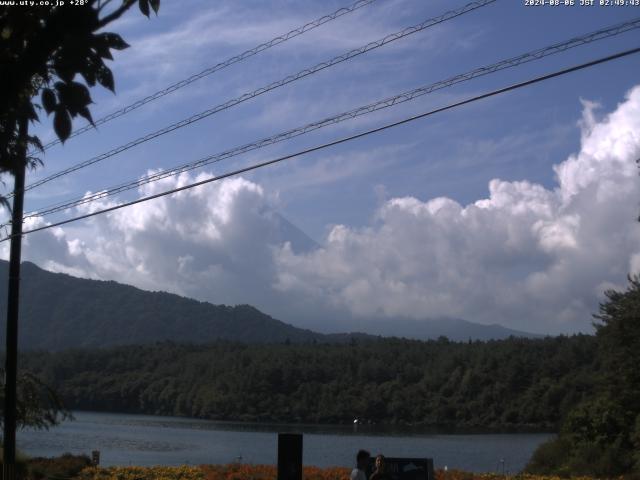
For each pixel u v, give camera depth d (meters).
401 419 114.06
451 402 112.62
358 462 14.19
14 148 6.12
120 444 70.69
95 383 136.00
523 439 84.62
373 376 124.88
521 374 110.69
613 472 35.56
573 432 40.78
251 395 121.06
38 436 78.81
